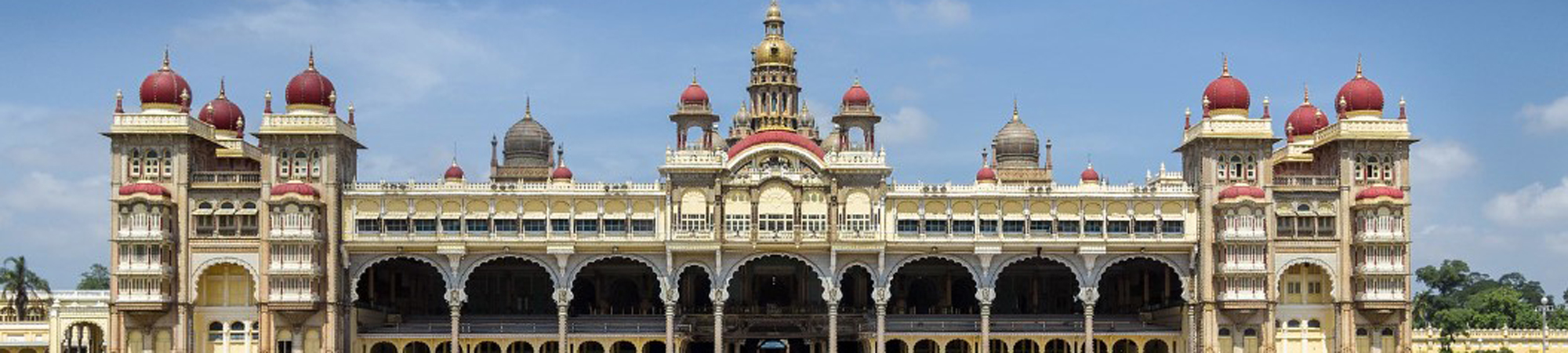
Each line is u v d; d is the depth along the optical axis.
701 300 127.69
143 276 107.31
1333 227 114.19
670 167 112.00
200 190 109.94
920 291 130.62
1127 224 113.69
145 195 107.19
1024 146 136.75
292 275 107.44
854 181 113.50
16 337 121.06
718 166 112.50
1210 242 112.94
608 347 113.25
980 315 122.19
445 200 111.62
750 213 113.00
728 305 122.62
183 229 109.56
